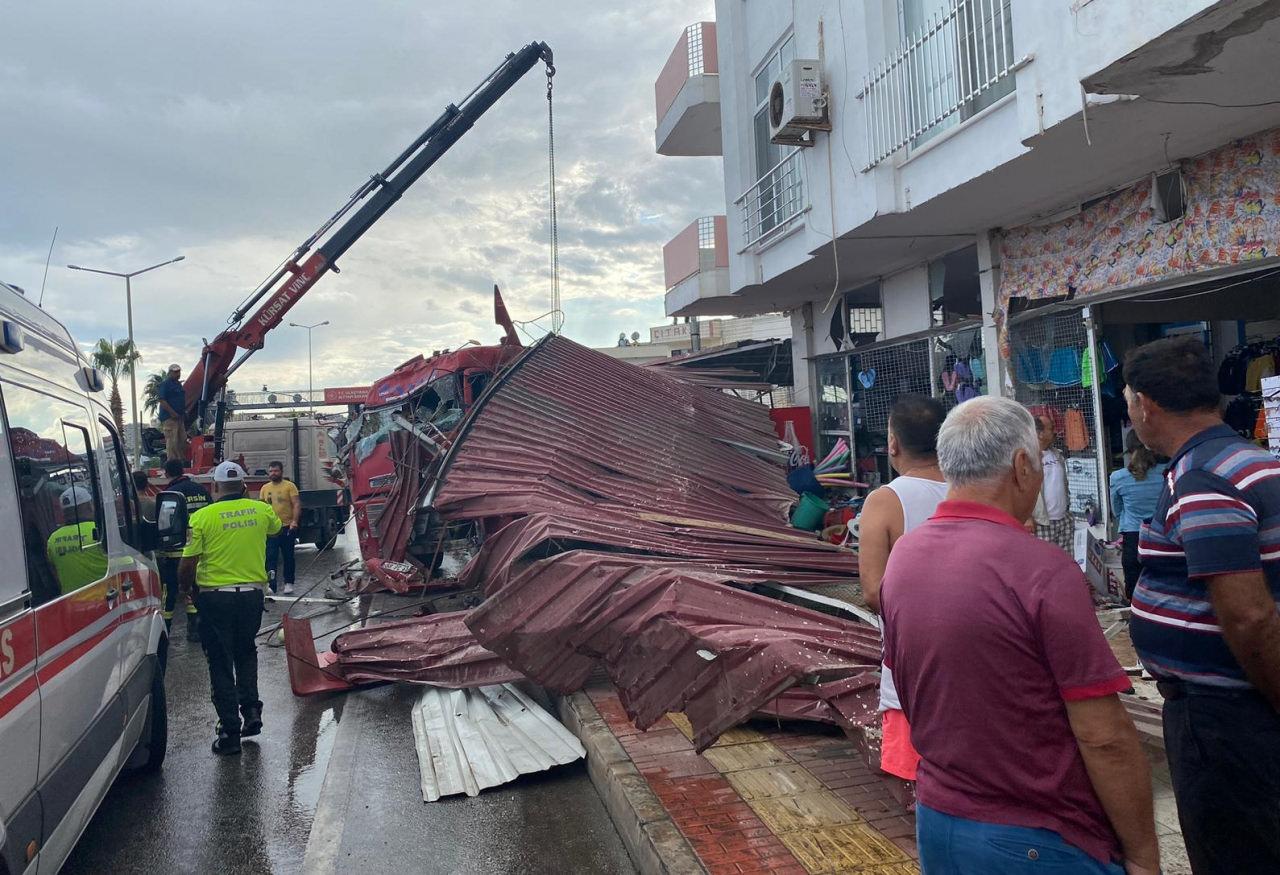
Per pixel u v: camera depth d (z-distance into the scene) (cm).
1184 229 690
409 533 1072
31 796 308
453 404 1153
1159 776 400
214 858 439
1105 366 797
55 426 401
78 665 374
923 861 200
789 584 686
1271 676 213
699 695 444
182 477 1043
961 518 200
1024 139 632
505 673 646
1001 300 895
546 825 451
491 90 1758
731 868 349
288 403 5909
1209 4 451
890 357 1160
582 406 988
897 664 203
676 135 1606
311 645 727
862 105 872
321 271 1708
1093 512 805
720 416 1091
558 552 698
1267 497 217
